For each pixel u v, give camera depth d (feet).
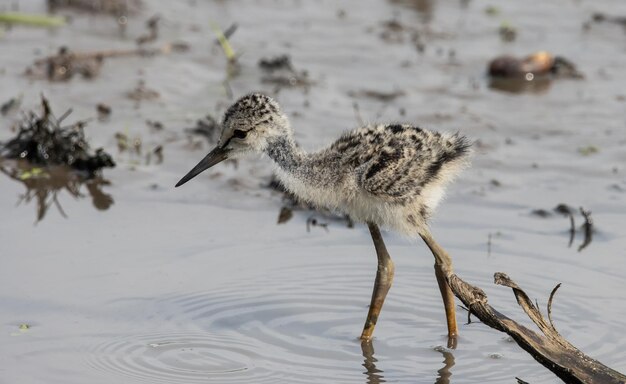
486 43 63.57
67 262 38.06
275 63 57.77
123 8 65.62
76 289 36.14
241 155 36.55
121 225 41.34
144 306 35.19
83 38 61.00
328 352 32.89
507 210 43.11
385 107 53.26
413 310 35.68
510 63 57.62
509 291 36.47
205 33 63.72
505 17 68.33
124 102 53.06
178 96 54.29
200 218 42.19
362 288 36.91
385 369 31.96
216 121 50.08
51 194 44.24
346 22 66.74
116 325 33.99
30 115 47.55
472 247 39.91
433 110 52.95
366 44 62.69
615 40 64.18
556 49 62.49
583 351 32.45
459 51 62.13
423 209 33.14
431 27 66.03
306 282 37.17
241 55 59.93
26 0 66.54
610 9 69.51
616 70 59.41
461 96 55.26
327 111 52.49
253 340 33.40
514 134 50.55
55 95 53.26
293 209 43.27
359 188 32.91
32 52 58.44
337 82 56.70
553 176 46.16
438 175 32.94
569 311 34.99
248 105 35.70
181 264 38.19
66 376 30.83
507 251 39.58
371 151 32.96
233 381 30.89
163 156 47.67
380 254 34.14
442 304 36.09
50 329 33.55
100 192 44.42
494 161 47.44
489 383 31.12
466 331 34.50
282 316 34.94
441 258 33.40
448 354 32.94
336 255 39.29
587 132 50.83
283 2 70.44
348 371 31.76
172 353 32.37
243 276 37.42
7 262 37.91
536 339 30.35
